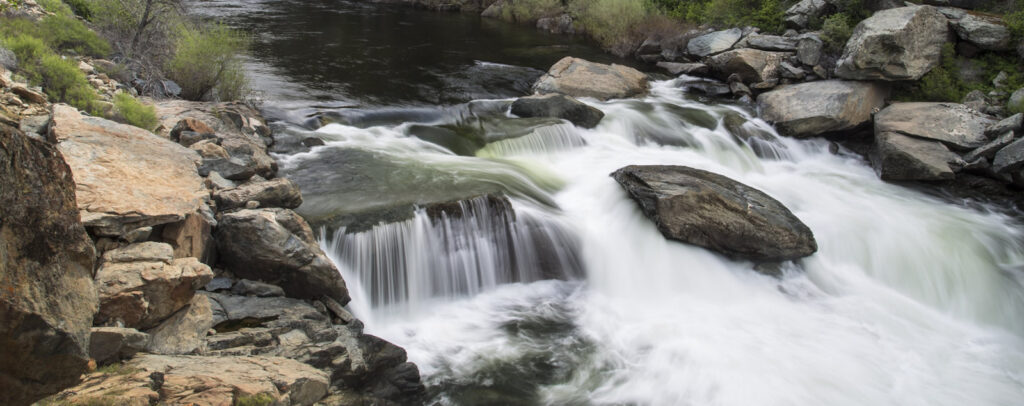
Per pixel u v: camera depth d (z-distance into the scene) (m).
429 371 8.16
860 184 14.15
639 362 8.65
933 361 9.15
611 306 9.97
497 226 10.34
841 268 11.28
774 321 9.82
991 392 8.54
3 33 11.27
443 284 9.84
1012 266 11.41
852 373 8.67
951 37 17.17
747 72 18.61
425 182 10.82
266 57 19.53
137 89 12.82
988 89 16.02
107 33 14.23
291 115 13.98
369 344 7.57
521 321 9.45
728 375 8.45
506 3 32.66
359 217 9.25
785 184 13.92
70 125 7.89
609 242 10.82
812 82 17.02
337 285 8.12
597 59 23.12
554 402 7.83
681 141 15.15
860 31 16.52
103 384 4.80
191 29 15.23
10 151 3.66
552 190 11.98
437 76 18.89
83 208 6.30
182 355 5.88
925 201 13.43
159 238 6.89
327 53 20.75
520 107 15.49
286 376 5.86
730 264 10.77
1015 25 16.31
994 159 13.27
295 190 8.95
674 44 23.38
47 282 3.85
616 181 11.98
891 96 16.61
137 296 5.63
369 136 13.38
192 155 8.70
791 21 21.11
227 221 7.76
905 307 10.50
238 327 6.93
